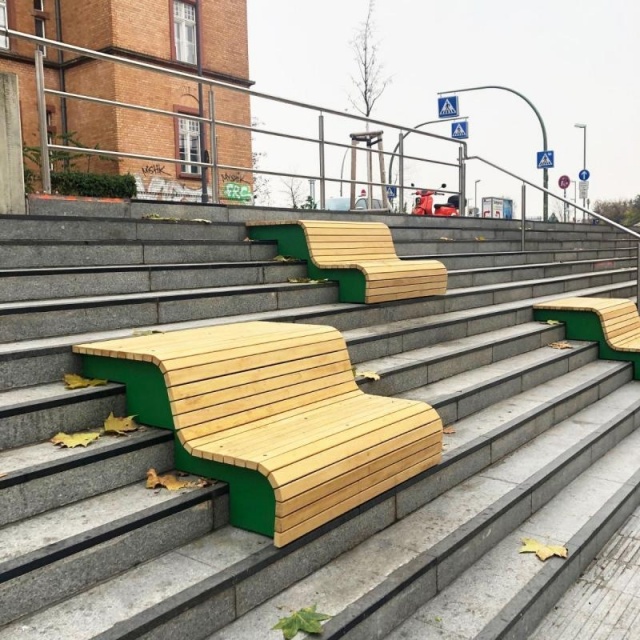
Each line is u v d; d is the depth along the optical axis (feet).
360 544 10.53
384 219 32.37
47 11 69.67
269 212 25.61
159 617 7.50
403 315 20.17
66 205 19.60
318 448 9.82
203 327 13.76
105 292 15.52
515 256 33.53
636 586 11.82
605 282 35.22
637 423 19.45
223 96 76.84
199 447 9.73
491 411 16.58
